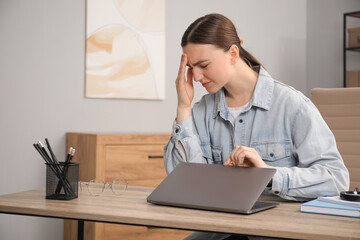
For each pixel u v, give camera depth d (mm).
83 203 1325
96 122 3449
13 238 3143
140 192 1531
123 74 3529
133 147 3141
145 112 3668
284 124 1602
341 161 1476
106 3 3457
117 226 3012
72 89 3352
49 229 3254
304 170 1414
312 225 1061
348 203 1209
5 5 3119
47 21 3260
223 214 1187
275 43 4438
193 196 1280
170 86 3789
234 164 1421
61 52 3309
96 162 2992
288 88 1650
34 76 3215
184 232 3275
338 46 4547
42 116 3240
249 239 1320
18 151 3158
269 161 1615
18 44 3162
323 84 4637
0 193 3102
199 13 3939
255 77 1667
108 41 3469
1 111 3109
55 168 1373
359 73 4285
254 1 4277
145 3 3619
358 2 4547
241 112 1664
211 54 1561
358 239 946
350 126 2027
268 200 1459
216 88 1618
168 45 3771
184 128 1680
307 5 4742
